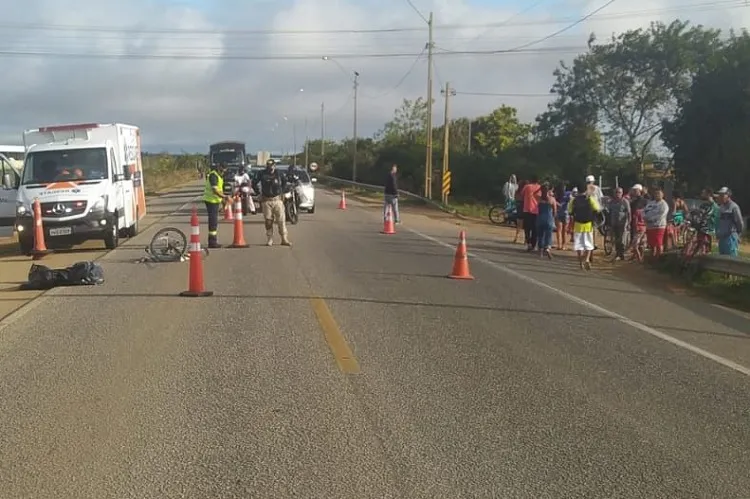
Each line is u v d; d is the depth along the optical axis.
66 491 4.72
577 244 16.94
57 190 17.78
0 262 16.58
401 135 80.81
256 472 5.02
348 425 5.95
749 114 41.69
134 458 5.24
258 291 12.09
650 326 10.34
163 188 67.81
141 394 6.67
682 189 44.12
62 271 12.77
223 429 5.82
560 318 10.59
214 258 16.50
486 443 5.61
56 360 7.84
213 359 7.86
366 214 33.16
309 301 11.24
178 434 5.71
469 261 17.23
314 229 24.39
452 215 36.41
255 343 8.56
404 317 10.23
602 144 57.50
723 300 13.34
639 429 6.00
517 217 22.53
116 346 8.41
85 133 19.69
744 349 9.09
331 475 4.98
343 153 90.31
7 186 18.92
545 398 6.76
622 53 55.22
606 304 12.10
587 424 6.09
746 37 44.88
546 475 5.05
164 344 8.48
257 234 22.42
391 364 7.79
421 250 19.03
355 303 11.16
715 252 18.97
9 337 8.91
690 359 8.41
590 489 4.84
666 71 54.81
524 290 13.09
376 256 17.31
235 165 49.91
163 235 16.45
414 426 5.95
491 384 7.15
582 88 56.72
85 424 5.91
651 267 17.36
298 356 8.02
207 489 4.75
